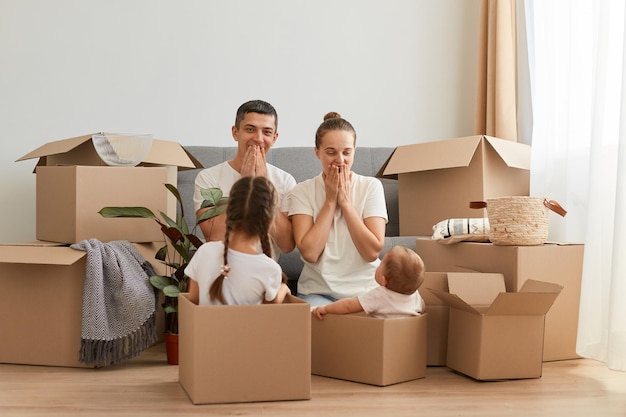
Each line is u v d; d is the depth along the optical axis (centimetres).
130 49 372
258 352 192
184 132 376
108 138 256
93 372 229
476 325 219
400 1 393
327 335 225
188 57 377
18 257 230
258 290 199
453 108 395
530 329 222
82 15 369
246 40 381
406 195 316
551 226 299
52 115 367
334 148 245
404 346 217
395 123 391
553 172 301
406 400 195
